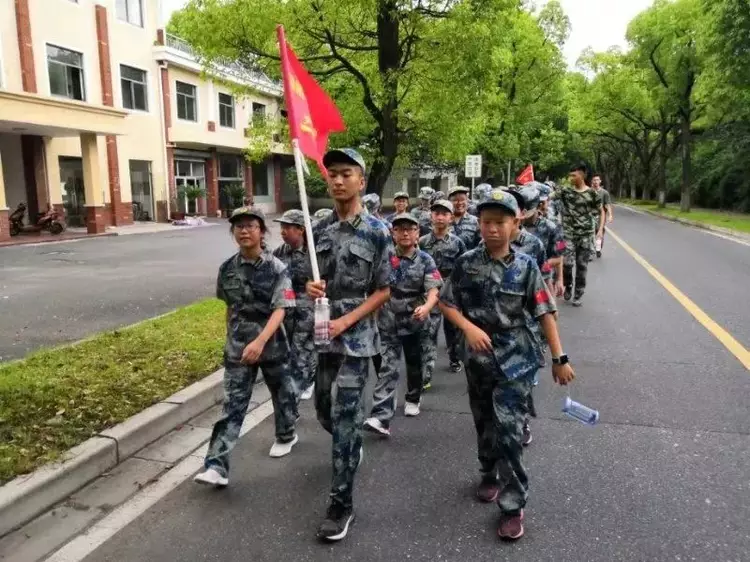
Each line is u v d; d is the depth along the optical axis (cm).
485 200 312
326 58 1009
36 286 1049
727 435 437
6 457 365
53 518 336
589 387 544
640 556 298
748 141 2855
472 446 432
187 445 434
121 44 2391
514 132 2859
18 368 554
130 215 2483
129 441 412
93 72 2250
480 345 312
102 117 2047
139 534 322
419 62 977
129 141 2470
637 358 629
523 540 313
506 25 1029
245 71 1186
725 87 1988
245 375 384
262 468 401
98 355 596
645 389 536
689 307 866
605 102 3338
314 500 359
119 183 2419
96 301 918
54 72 2086
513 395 316
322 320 321
